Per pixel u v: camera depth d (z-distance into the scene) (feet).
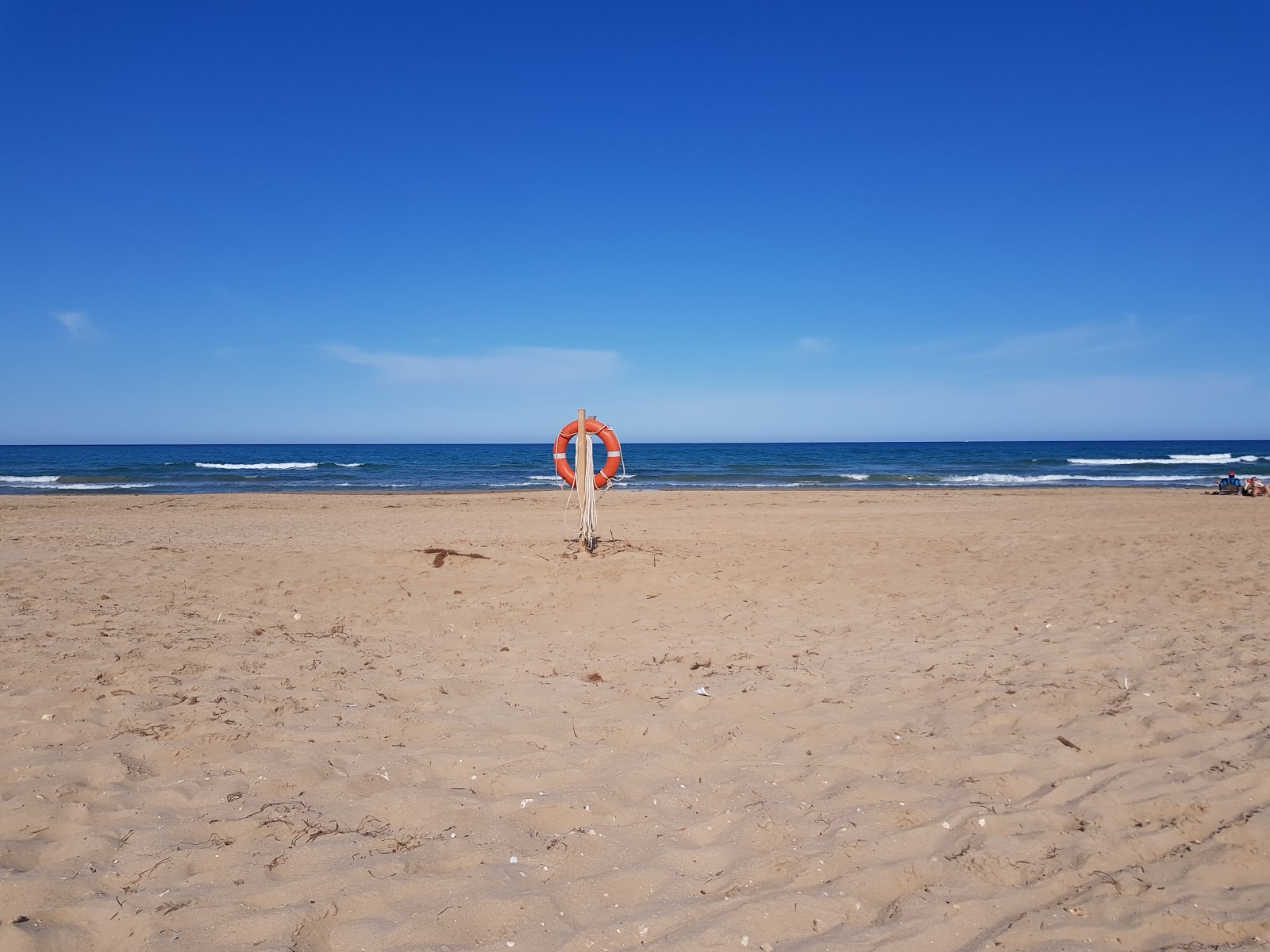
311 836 8.61
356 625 18.98
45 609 18.90
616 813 9.33
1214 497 62.54
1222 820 9.15
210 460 175.73
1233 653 15.92
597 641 17.87
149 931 6.86
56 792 9.54
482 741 11.60
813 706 13.25
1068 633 18.10
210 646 16.29
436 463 147.23
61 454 234.17
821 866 8.14
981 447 298.76
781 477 102.01
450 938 6.93
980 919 7.30
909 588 23.67
